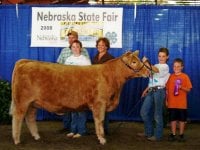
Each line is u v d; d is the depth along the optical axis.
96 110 7.54
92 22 9.96
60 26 10.05
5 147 7.48
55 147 7.52
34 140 8.03
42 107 7.66
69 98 7.55
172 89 8.08
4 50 10.19
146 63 7.70
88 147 7.53
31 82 7.52
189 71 9.95
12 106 7.66
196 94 9.98
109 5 9.92
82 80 7.54
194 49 9.93
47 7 10.03
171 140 8.12
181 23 9.91
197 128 9.54
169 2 10.94
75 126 8.39
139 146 7.68
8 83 9.73
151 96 8.12
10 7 10.12
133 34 9.95
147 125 8.20
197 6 9.86
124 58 7.63
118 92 7.71
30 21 10.10
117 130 9.18
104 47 8.43
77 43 8.31
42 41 10.09
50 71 7.56
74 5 9.98
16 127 7.61
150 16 9.92
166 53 8.09
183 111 8.07
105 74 7.58
